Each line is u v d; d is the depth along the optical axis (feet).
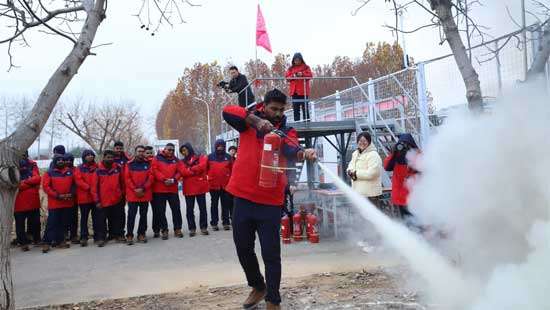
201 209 30.07
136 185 27.78
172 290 16.47
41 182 29.07
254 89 34.71
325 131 33.32
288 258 20.71
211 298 14.85
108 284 18.07
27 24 12.70
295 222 25.02
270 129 11.98
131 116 101.40
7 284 10.66
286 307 13.28
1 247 10.59
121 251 25.53
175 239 28.68
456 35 11.36
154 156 29.58
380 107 31.27
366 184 21.91
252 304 13.28
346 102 38.06
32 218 28.68
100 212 27.71
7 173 10.64
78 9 12.90
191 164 30.04
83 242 27.89
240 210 12.42
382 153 29.09
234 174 12.56
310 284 15.69
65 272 20.81
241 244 12.58
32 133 11.13
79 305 15.02
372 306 12.85
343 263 18.93
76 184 27.89
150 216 43.01
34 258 24.66
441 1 11.49
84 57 11.87
